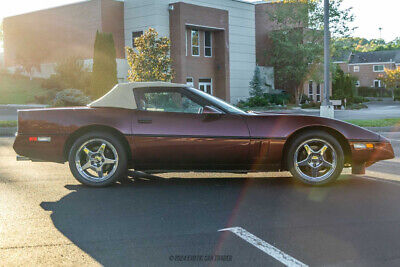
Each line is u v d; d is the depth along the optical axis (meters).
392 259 3.13
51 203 4.77
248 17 37.22
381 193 5.27
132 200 4.93
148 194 5.25
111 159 5.64
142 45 19.20
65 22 33.44
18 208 4.55
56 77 28.55
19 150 5.67
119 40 31.94
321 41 38.50
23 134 5.65
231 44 35.88
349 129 5.61
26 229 3.83
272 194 5.23
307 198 5.01
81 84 27.30
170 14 30.72
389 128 14.87
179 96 5.68
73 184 5.83
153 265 3.04
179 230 3.81
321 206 4.64
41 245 3.43
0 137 13.41
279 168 5.62
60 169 7.09
